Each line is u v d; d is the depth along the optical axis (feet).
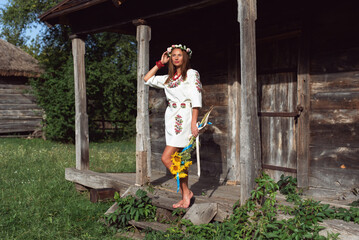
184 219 12.44
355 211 11.37
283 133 16.72
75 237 12.87
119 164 28.25
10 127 50.98
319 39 15.11
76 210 15.80
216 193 15.60
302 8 15.48
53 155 32.19
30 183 20.58
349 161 14.37
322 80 15.08
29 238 12.76
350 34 14.25
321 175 15.15
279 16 16.43
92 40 52.90
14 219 14.61
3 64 47.91
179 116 12.87
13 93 51.29
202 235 11.80
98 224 14.38
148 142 16.65
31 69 49.96
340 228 10.52
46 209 15.87
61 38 53.98
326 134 15.01
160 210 14.39
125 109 54.54
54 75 50.67
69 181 21.66
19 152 32.55
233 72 18.35
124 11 17.99
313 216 11.03
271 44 17.16
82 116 21.17
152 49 23.06
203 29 19.94
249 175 11.94
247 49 11.92
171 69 12.95
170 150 12.96
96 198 17.30
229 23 18.47
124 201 14.48
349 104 14.35
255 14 12.16
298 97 15.64
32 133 53.83
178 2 15.40
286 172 16.53
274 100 17.10
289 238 10.44
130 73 56.03
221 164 19.13
